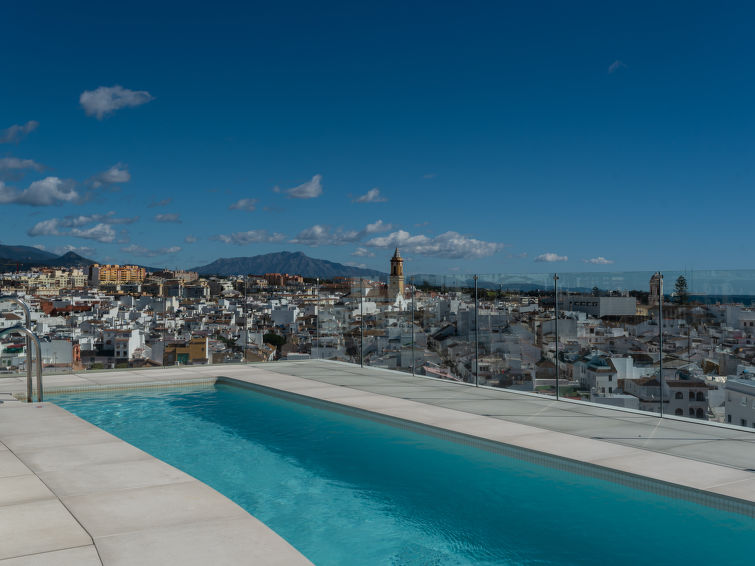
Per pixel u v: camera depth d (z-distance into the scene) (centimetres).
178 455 536
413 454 523
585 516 380
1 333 659
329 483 458
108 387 841
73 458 434
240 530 299
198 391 859
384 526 377
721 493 373
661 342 598
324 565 325
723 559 318
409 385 825
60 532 295
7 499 345
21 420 563
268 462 512
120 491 360
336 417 675
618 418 600
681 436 523
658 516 376
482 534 361
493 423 583
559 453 472
